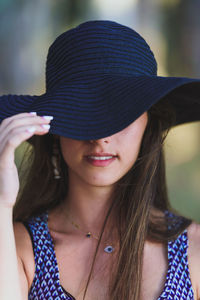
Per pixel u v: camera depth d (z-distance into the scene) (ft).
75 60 5.33
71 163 5.43
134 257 5.62
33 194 6.42
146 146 6.01
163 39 19.33
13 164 4.78
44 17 18.92
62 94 5.08
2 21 18.61
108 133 4.77
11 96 5.97
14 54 18.65
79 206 6.01
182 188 18.01
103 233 5.94
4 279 4.72
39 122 4.69
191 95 5.98
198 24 19.35
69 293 5.60
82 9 19.02
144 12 19.21
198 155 18.67
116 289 5.51
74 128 4.88
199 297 5.63
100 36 5.30
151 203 5.89
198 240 5.82
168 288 5.50
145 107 4.59
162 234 5.84
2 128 4.71
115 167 5.34
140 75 5.37
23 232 5.95
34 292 5.61
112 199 5.97
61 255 5.81
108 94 4.98
